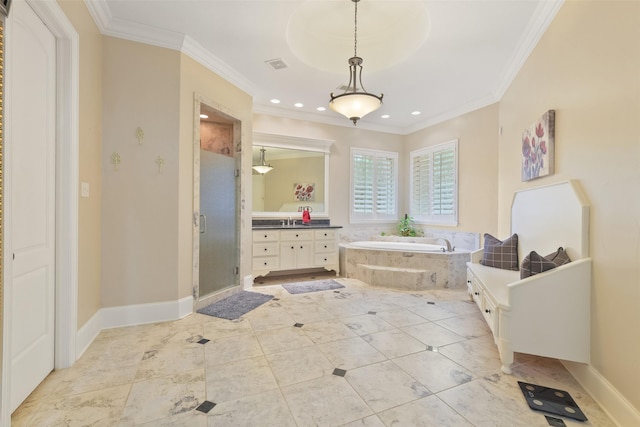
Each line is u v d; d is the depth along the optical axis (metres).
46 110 1.90
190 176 3.14
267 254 4.60
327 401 1.69
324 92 4.29
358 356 2.22
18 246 1.64
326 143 5.40
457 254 4.23
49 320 1.95
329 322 2.90
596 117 1.89
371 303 3.51
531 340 1.96
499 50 3.12
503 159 3.93
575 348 1.90
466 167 4.79
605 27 1.80
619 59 1.68
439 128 5.31
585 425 1.53
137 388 1.80
